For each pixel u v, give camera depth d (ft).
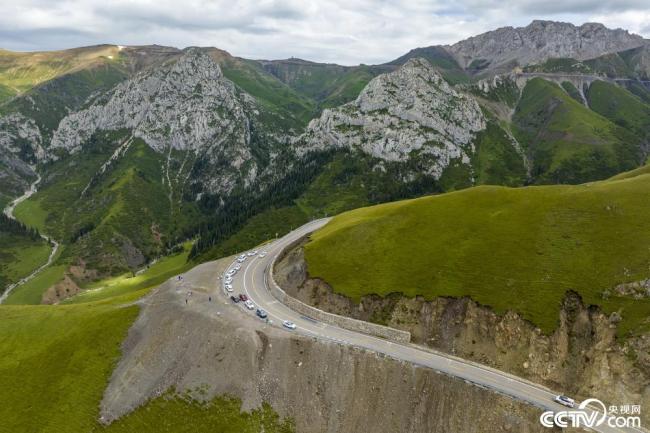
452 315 313.32
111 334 356.79
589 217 340.59
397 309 327.47
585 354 270.26
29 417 315.78
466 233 364.79
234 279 412.77
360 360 290.97
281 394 288.71
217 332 318.24
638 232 314.55
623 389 249.96
